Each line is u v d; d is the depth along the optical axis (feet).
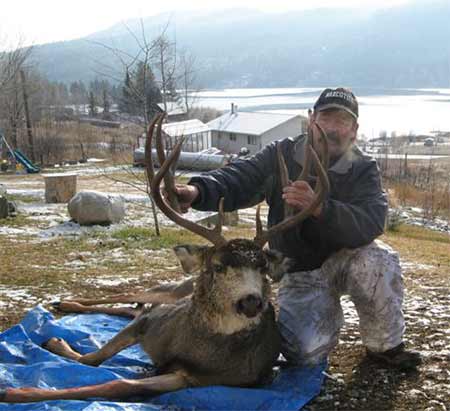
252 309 8.49
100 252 21.30
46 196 36.70
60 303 13.39
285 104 303.48
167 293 11.72
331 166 10.19
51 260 19.56
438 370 10.30
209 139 95.50
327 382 9.92
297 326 10.14
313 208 9.13
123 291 15.58
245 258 8.73
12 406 8.32
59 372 9.45
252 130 113.39
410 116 259.19
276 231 9.24
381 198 10.00
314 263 10.28
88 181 54.70
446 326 12.60
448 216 47.39
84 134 108.47
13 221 28.48
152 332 10.00
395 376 10.09
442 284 17.08
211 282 8.88
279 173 10.63
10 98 87.35
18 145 92.07
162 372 9.62
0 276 16.81
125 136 105.19
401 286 10.16
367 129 201.26
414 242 30.81
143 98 29.14
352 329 12.35
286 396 9.12
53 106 129.29
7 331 11.23
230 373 9.14
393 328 10.12
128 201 38.47
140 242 23.63
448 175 75.82
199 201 10.25
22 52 82.74
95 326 12.24
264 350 9.37
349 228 9.43
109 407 8.26
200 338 9.06
